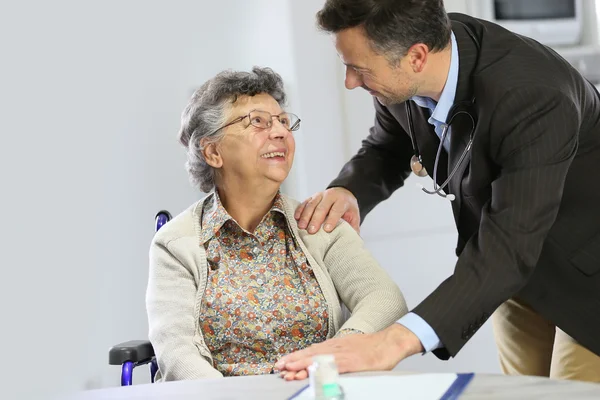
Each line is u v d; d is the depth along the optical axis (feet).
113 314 11.59
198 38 11.93
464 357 11.83
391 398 4.01
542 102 5.26
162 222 7.04
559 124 5.26
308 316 5.99
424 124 6.25
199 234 6.23
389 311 5.82
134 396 4.49
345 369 4.68
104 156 11.53
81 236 11.33
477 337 11.85
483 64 5.58
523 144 5.30
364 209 7.20
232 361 6.04
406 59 5.46
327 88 11.40
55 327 11.07
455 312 5.06
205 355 5.89
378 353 4.82
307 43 11.31
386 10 5.29
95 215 11.44
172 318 6.00
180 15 11.91
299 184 11.38
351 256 6.18
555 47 12.21
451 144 5.93
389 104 5.83
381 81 5.60
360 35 5.41
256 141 6.08
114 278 11.62
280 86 6.33
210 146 6.24
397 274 11.69
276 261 6.20
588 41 12.48
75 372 11.19
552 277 6.05
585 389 3.89
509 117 5.32
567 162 5.35
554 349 6.45
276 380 4.60
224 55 11.87
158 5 11.85
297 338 6.01
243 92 6.15
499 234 5.25
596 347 5.99
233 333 5.99
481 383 4.13
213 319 6.01
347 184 7.14
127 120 11.72
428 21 5.36
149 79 11.88
